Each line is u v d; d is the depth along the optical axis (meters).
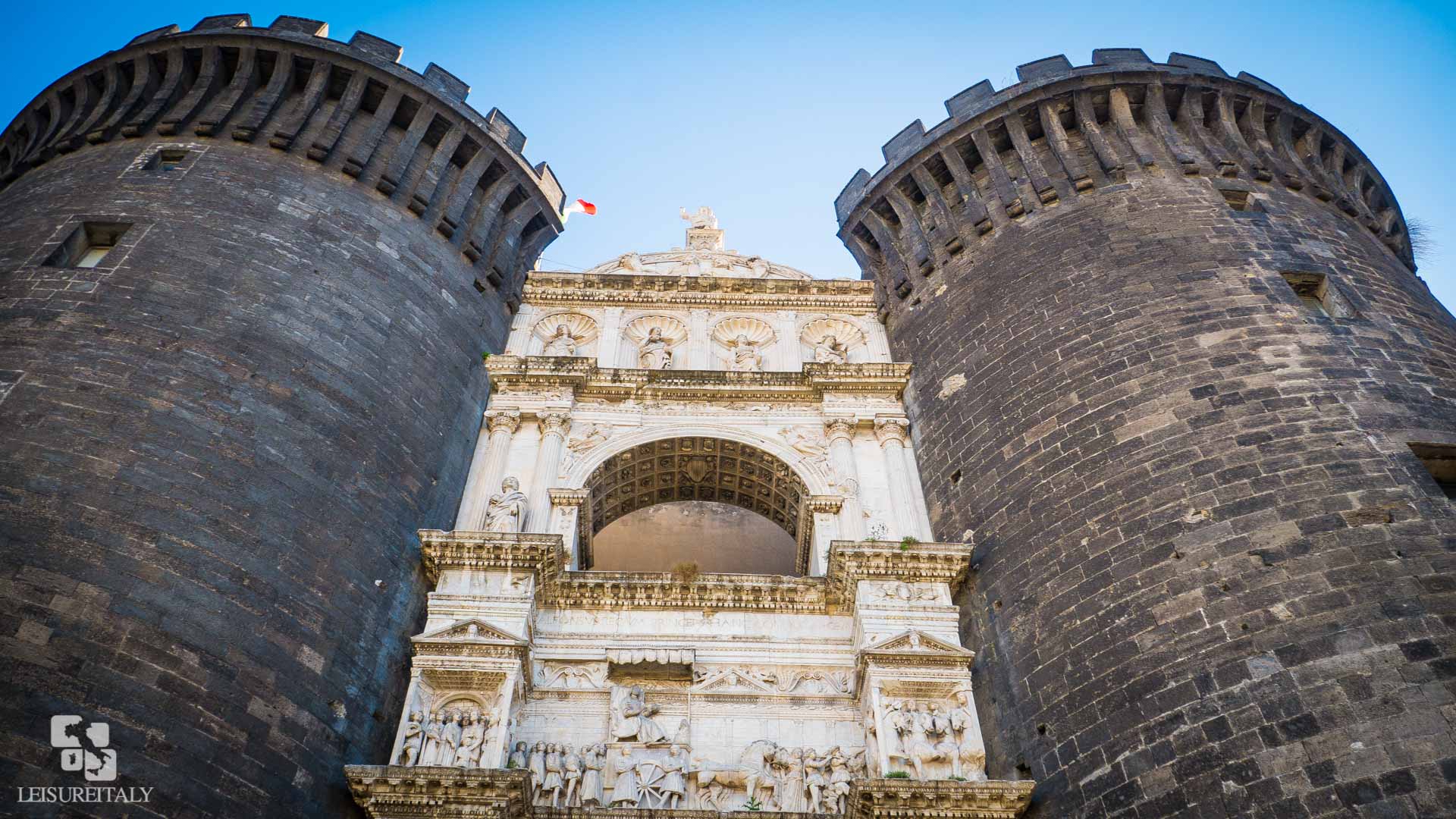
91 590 16.28
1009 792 17.20
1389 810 14.49
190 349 20.56
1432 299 26.05
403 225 26.77
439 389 24.42
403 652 19.95
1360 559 17.28
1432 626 16.19
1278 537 17.98
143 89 28.02
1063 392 22.56
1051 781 17.48
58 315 20.48
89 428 18.44
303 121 27.25
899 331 28.52
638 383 26.30
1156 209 26.14
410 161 27.98
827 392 26.55
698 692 20.25
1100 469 20.64
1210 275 23.70
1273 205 26.94
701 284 30.20
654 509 33.19
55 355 19.58
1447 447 19.36
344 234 25.11
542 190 31.16
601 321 29.27
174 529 17.69
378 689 19.02
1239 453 19.55
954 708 19.09
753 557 32.22
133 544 17.14
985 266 27.19
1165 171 27.48
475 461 24.73
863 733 19.73
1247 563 17.84
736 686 20.41
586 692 20.12
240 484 19.00
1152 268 24.31
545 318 29.34
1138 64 29.77
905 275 29.27
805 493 24.77
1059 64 30.86
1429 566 17.00
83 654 15.59
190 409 19.52
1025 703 18.73
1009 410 23.30
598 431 25.45
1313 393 20.36
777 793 18.81
